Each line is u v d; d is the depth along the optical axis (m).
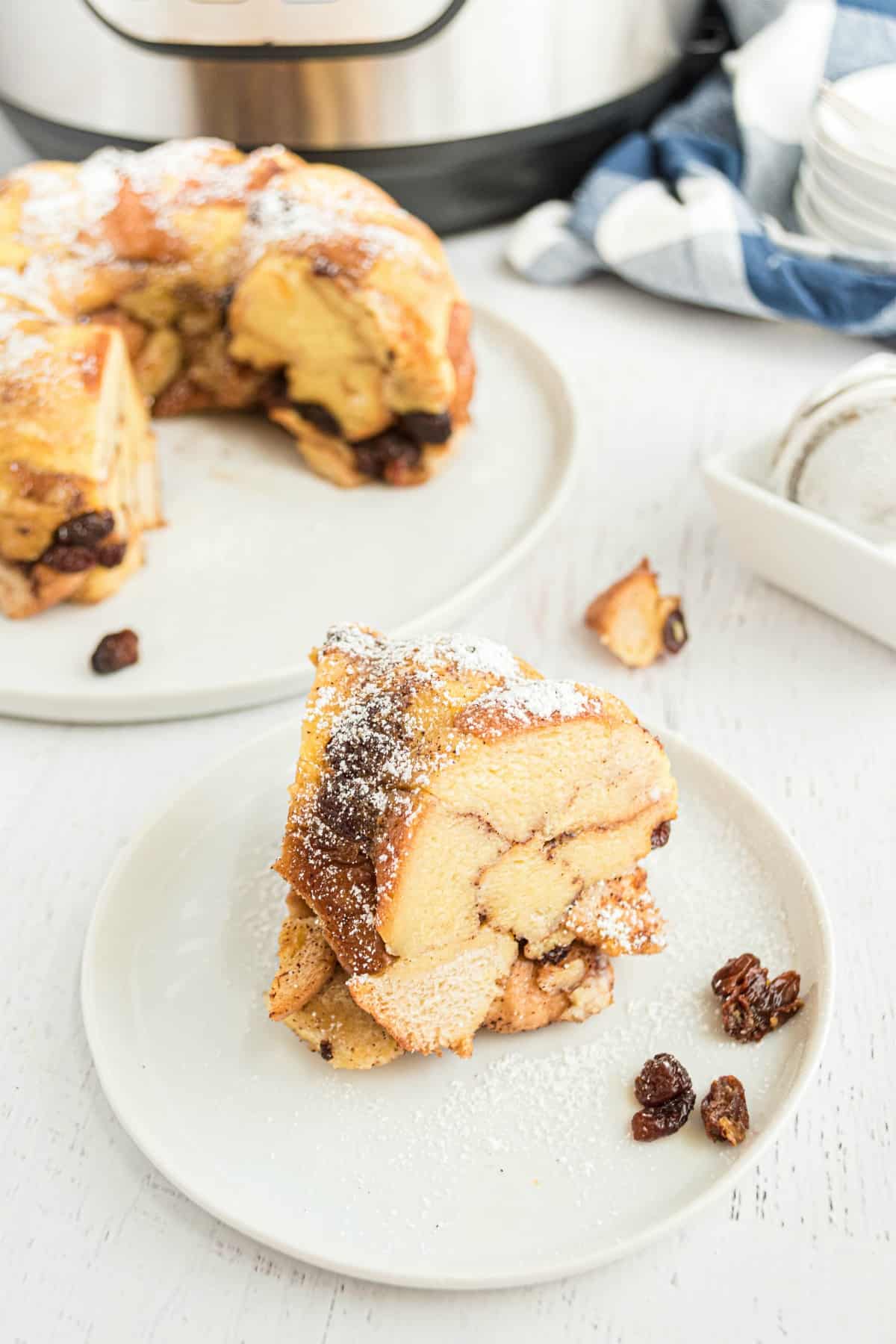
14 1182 0.54
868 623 0.69
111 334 0.73
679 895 0.59
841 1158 0.54
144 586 0.72
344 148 0.86
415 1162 0.53
